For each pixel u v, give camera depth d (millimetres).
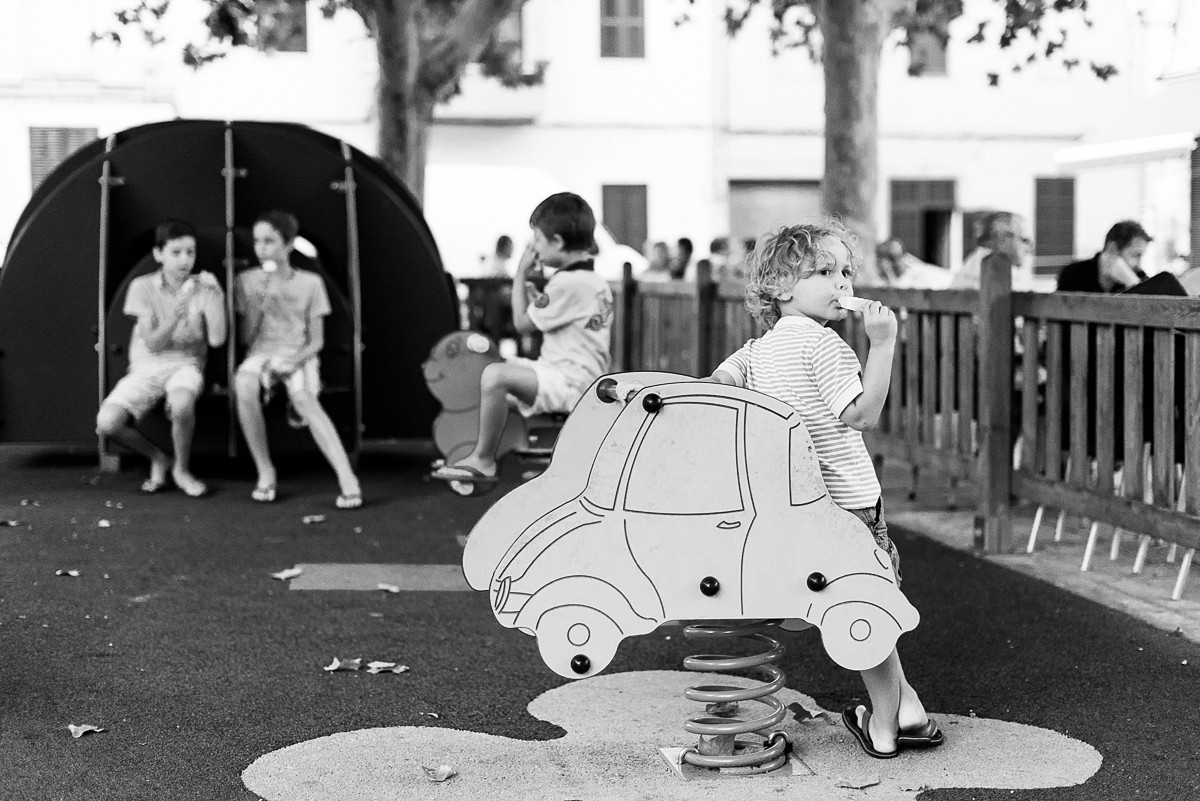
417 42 16062
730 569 3986
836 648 3998
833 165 13055
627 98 29703
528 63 29203
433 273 10195
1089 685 5102
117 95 27438
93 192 9648
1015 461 8969
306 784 4148
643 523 3994
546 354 7066
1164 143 11688
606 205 29891
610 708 4895
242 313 9250
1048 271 30828
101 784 4129
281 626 5930
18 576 6762
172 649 5562
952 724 4684
